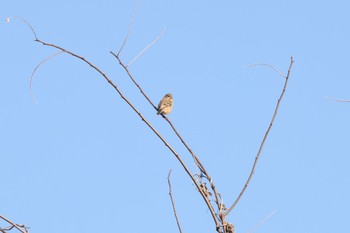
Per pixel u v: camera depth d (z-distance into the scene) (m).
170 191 9.22
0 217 9.24
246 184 9.47
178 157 9.55
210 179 9.47
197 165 9.55
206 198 9.15
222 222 9.05
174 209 9.07
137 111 9.87
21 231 9.18
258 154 9.74
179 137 9.77
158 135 9.75
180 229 8.86
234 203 9.32
